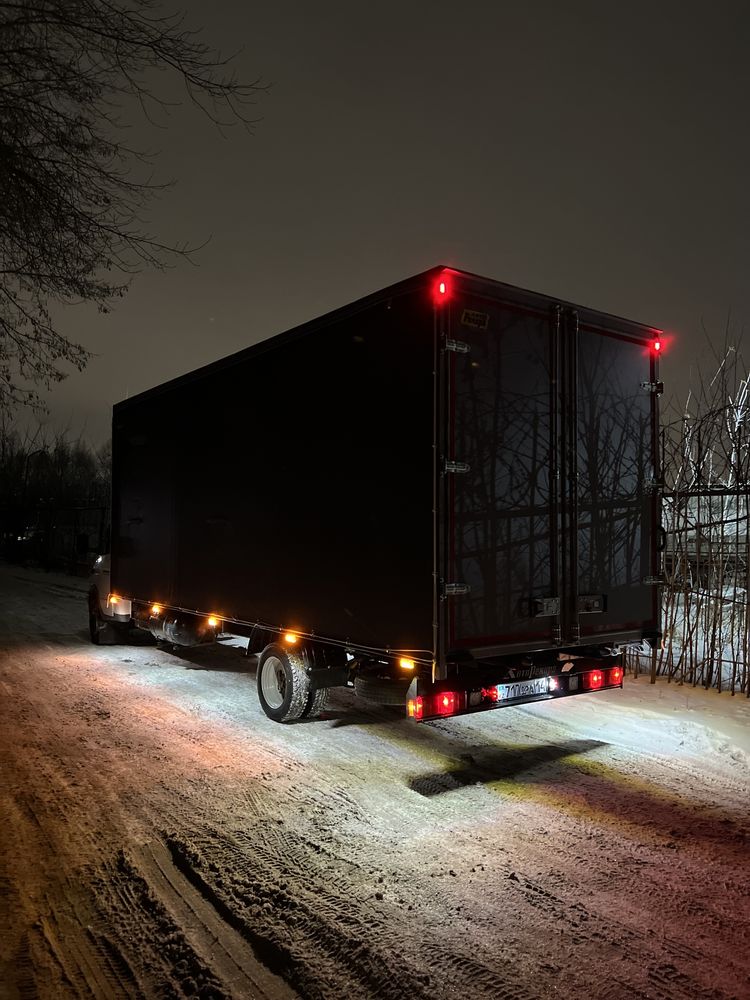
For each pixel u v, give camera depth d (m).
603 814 4.73
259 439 7.08
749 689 7.88
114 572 10.75
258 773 5.55
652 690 8.24
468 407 5.09
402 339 5.23
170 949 3.18
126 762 5.82
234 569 7.51
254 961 3.09
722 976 3.00
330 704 7.89
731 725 6.75
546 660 5.87
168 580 9.02
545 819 4.64
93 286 8.13
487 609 5.16
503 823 4.58
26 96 7.03
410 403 5.14
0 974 3.01
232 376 7.61
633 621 6.23
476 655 5.09
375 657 5.45
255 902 3.57
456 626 4.99
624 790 5.19
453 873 3.88
